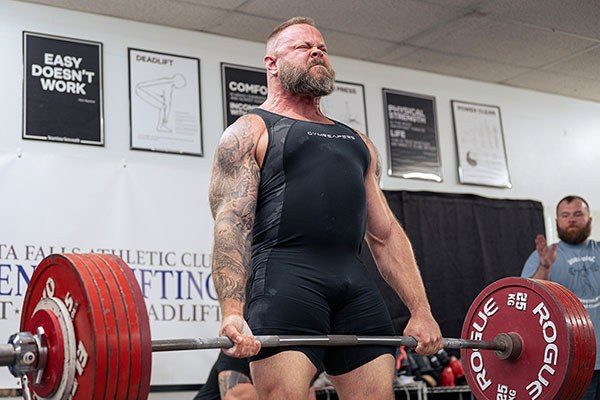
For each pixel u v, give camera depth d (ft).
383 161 18.79
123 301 6.33
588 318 8.88
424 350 8.12
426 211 18.72
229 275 7.14
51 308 6.68
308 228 7.57
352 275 7.79
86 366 6.24
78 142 15.48
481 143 20.21
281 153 7.66
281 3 16.01
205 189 16.48
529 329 9.06
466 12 16.78
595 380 14.34
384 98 19.16
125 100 16.12
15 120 15.05
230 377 11.34
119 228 15.48
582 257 15.34
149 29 16.62
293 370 7.18
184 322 15.70
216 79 17.17
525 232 19.89
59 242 14.87
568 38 18.21
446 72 19.98
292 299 7.38
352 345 7.56
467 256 18.89
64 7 15.79
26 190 14.80
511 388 9.16
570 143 21.68
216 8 16.08
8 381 13.89
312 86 7.91
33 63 15.39
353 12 16.57
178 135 16.48
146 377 6.31
